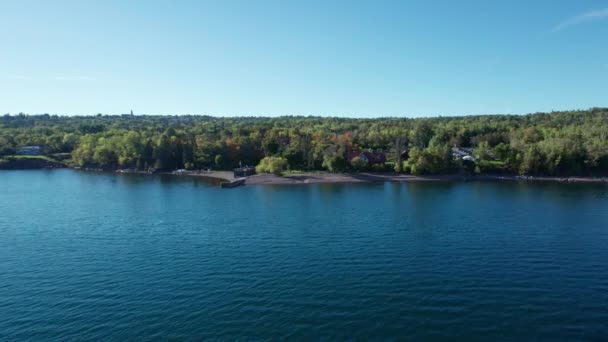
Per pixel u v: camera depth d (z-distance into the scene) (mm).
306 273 53938
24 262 59844
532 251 63062
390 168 191250
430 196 125375
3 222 87562
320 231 77688
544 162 179875
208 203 114375
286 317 41250
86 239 72750
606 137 196750
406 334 37750
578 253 61906
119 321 40969
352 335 37625
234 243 69375
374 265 56938
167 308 43750
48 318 41906
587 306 43344
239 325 39688
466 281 50656
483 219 87438
